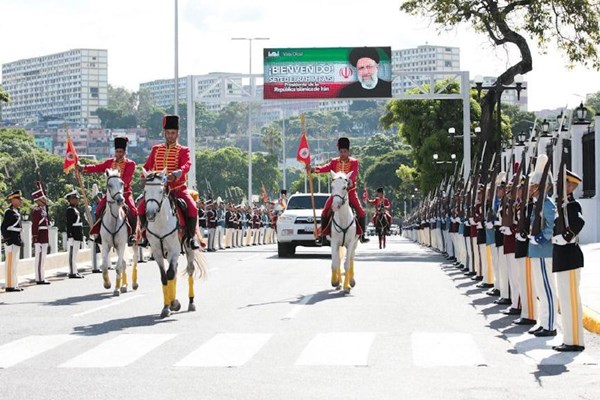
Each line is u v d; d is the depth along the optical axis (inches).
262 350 678.5
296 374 586.6
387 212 2591.0
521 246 807.7
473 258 1333.7
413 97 2596.0
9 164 5428.2
